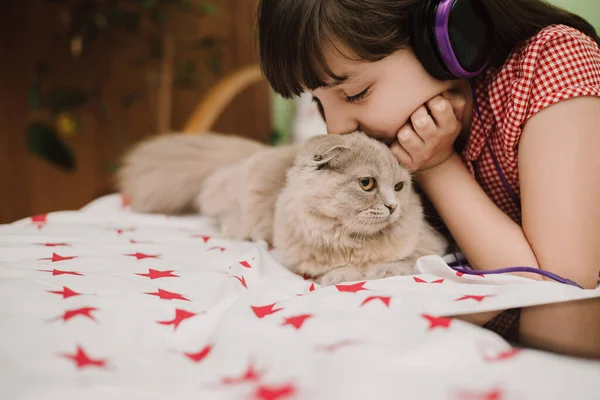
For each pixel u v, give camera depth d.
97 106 3.26
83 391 0.50
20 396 0.49
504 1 1.01
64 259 1.04
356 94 1.04
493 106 1.09
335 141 1.10
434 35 0.94
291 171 1.20
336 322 0.67
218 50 3.31
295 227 1.12
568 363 0.54
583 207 0.92
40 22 3.08
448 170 1.12
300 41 0.98
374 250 1.09
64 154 2.83
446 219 1.10
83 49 3.08
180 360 0.60
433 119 1.07
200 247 1.27
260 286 0.93
